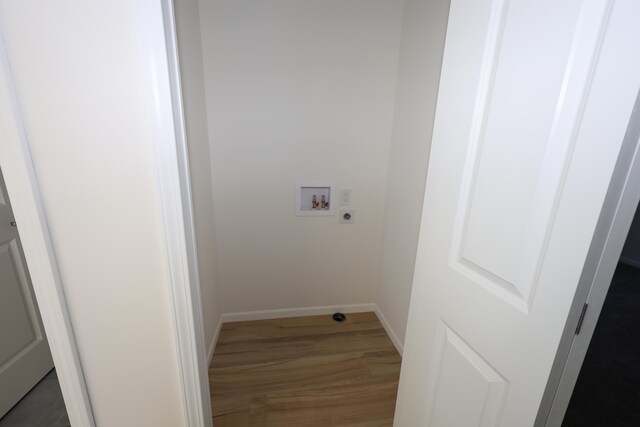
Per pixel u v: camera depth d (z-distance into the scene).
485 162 0.69
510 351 0.64
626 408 1.41
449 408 0.84
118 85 0.64
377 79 1.78
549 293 0.55
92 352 0.82
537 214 0.57
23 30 0.60
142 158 0.69
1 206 1.34
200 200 1.51
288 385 1.55
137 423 0.90
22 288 1.44
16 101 0.63
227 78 1.64
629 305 2.32
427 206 0.91
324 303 2.16
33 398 1.44
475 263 0.73
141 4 0.59
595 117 0.47
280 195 1.88
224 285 1.99
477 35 0.69
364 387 1.55
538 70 0.55
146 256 0.75
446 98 0.81
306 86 1.73
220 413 1.38
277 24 1.61
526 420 0.61
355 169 1.92
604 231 0.48
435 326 0.89
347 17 1.66
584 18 0.48
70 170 0.68
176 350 0.82
